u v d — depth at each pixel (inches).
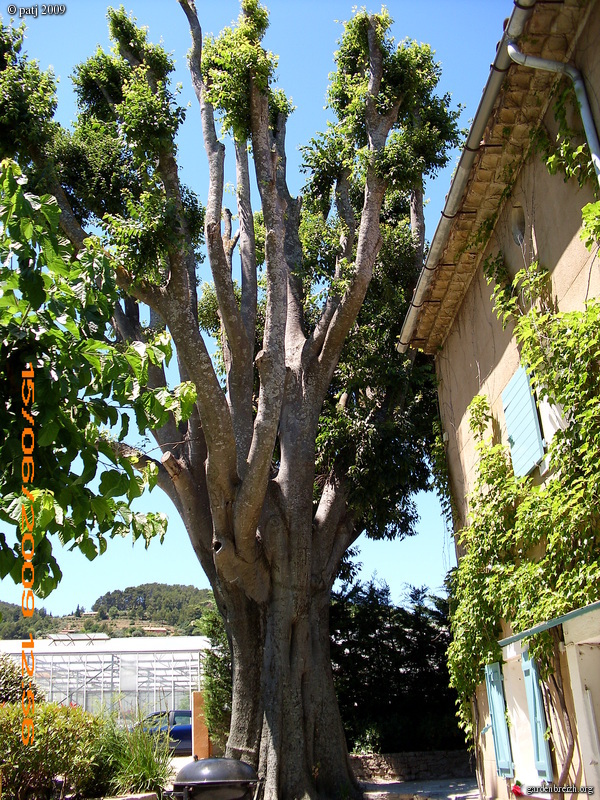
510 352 336.2
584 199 266.1
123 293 526.6
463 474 408.5
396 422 617.9
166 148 548.1
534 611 273.9
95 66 658.8
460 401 415.2
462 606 354.0
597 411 239.0
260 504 504.1
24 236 171.2
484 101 296.2
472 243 368.8
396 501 634.8
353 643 749.3
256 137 554.9
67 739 382.6
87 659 981.2
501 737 329.4
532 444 303.6
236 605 547.5
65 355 169.3
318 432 636.1
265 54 560.7
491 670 338.3
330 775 514.3
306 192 701.3
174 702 967.6
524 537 292.8
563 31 270.1
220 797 309.4
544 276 294.2
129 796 382.3
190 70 656.4
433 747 679.1
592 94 258.1
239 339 561.9
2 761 348.8
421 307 420.8
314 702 531.5
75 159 592.1
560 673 267.3
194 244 663.1
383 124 606.2
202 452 590.2
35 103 540.1
